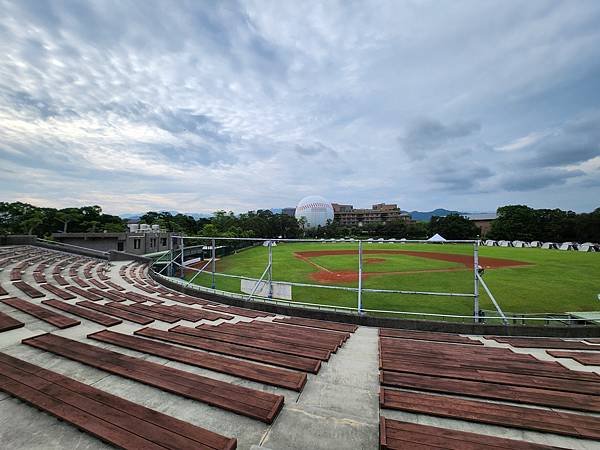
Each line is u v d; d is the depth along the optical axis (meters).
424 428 3.63
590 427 3.79
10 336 6.87
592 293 18.86
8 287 12.52
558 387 4.92
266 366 5.54
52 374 4.71
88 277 17.22
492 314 14.49
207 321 9.12
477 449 3.30
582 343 8.08
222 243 44.72
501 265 31.03
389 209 159.12
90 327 7.80
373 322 9.88
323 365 6.03
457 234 85.50
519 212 77.25
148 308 10.13
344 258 37.34
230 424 3.90
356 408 4.39
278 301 12.62
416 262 33.12
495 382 5.09
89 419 3.64
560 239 69.12
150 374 4.96
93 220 63.78
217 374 5.36
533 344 7.95
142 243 38.25
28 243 29.56
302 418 4.11
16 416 3.81
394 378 5.21
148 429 3.48
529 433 3.79
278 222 90.31
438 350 6.94
